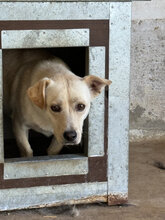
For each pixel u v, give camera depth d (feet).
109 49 11.07
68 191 11.35
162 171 12.96
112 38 11.04
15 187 11.12
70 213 11.23
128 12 11.02
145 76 14.29
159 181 12.50
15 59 12.15
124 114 11.34
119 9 10.97
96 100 11.18
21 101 11.57
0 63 10.76
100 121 11.26
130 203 11.65
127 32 11.07
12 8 10.62
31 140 13.62
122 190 11.57
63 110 10.82
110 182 11.50
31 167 11.12
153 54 14.20
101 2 10.89
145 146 14.26
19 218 11.08
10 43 10.73
